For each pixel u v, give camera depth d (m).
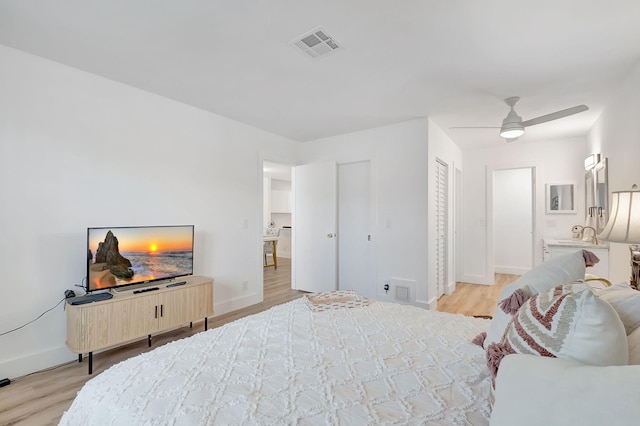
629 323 1.01
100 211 2.81
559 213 4.99
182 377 1.17
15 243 2.37
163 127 3.26
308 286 4.93
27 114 2.42
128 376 1.20
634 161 2.58
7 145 2.33
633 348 0.85
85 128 2.72
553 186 5.04
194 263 3.55
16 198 2.37
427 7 1.83
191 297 3.06
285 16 1.92
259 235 4.33
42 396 2.13
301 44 2.25
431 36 2.13
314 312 1.97
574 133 4.66
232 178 3.98
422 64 2.52
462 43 2.21
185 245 3.23
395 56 2.39
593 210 4.08
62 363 2.56
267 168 7.39
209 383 1.13
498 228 6.78
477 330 1.68
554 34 2.09
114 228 2.73
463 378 1.18
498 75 2.71
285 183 9.53
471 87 2.96
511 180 6.65
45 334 2.49
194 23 2.01
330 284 4.66
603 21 1.95
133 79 2.85
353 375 1.20
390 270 4.14
